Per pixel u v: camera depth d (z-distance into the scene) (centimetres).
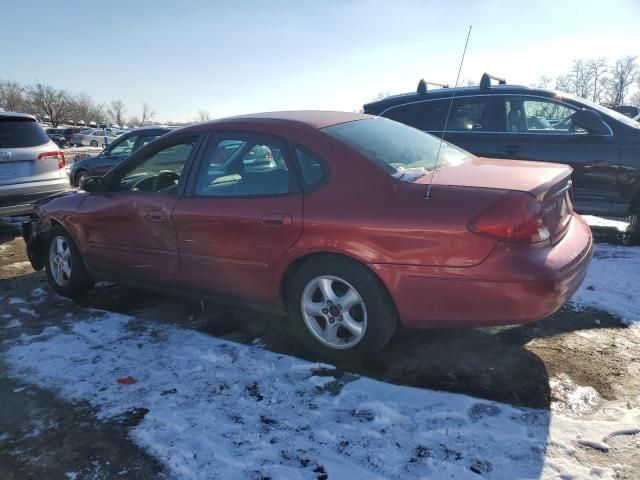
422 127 637
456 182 291
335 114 386
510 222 266
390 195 293
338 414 269
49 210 457
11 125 702
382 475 225
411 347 337
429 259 280
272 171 333
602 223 651
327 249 305
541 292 265
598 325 359
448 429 252
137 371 320
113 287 486
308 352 337
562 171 321
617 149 541
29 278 527
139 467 238
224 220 341
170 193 379
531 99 587
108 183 424
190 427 263
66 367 329
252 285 345
